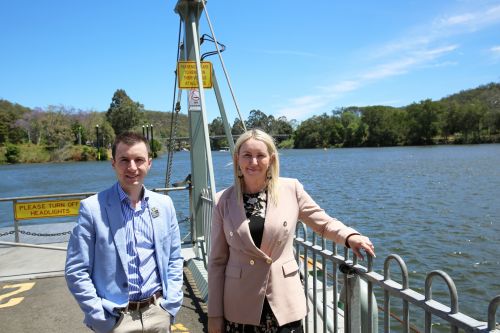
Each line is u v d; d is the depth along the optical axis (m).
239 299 2.52
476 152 87.19
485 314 8.76
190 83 6.49
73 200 7.58
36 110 130.25
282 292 2.49
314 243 3.07
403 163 62.12
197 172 6.69
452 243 14.60
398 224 18.11
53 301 5.23
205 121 5.66
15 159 115.12
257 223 2.54
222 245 2.67
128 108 131.62
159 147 117.88
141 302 2.54
